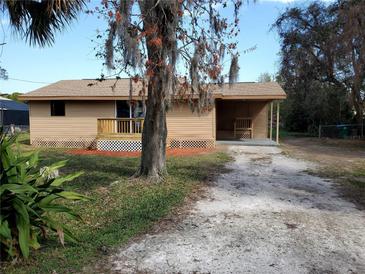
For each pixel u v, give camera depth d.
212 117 16.45
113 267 3.71
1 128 4.15
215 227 4.98
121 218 5.29
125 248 4.20
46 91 17.69
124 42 5.97
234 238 4.56
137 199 6.36
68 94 16.95
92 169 10.00
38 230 4.09
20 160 4.01
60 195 4.05
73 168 10.22
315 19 24.61
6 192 3.58
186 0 6.46
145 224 5.02
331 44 21.03
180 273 3.60
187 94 7.76
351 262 3.88
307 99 26.38
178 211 5.74
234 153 14.12
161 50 6.38
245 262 3.85
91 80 20.25
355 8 17.78
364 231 4.88
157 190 7.05
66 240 4.24
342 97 25.56
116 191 6.98
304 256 4.02
